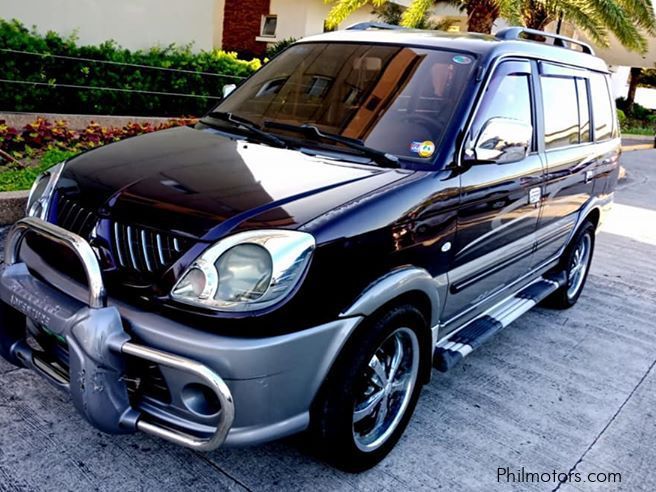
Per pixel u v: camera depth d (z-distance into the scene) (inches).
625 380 165.8
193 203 99.3
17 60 286.4
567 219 186.5
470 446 128.6
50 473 105.7
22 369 135.2
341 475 114.6
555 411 146.3
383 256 106.2
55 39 303.4
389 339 114.0
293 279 93.2
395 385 120.3
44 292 101.9
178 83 351.6
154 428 94.9
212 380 87.7
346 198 105.3
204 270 91.6
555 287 190.5
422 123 129.6
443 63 140.4
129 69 328.8
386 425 120.0
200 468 111.7
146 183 106.4
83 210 106.0
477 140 128.0
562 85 175.8
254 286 91.4
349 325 100.3
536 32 170.6
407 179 116.1
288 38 649.6
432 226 117.1
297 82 150.9
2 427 115.4
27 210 123.5
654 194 475.8
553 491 117.8
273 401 94.5
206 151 123.6
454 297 132.9
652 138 930.1
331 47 156.3
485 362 167.6
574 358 175.9
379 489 112.0
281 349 92.1
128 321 93.6
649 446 136.3
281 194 103.7
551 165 165.5
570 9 508.1
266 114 144.0
